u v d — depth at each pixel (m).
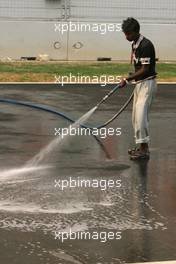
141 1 25.38
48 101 14.24
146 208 6.49
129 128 11.09
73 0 24.97
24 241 5.45
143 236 5.62
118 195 6.96
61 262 4.97
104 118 12.13
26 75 18.67
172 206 6.57
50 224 5.93
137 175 7.86
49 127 11.08
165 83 18.06
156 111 13.11
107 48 24.92
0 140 9.90
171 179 7.69
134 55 8.43
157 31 25.45
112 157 8.83
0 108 13.21
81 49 24.86
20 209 6.39
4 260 4.99
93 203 6.65
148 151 8.80
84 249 5.27
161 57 25.59
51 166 8.26
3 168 8.11
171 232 5.73
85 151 9.20
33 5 24.70
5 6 24.52
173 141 10.05
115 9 25.33
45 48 24.70
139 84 8.45
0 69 19.84
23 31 24.52
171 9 25.58
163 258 5.07
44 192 7.04
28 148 9.35
